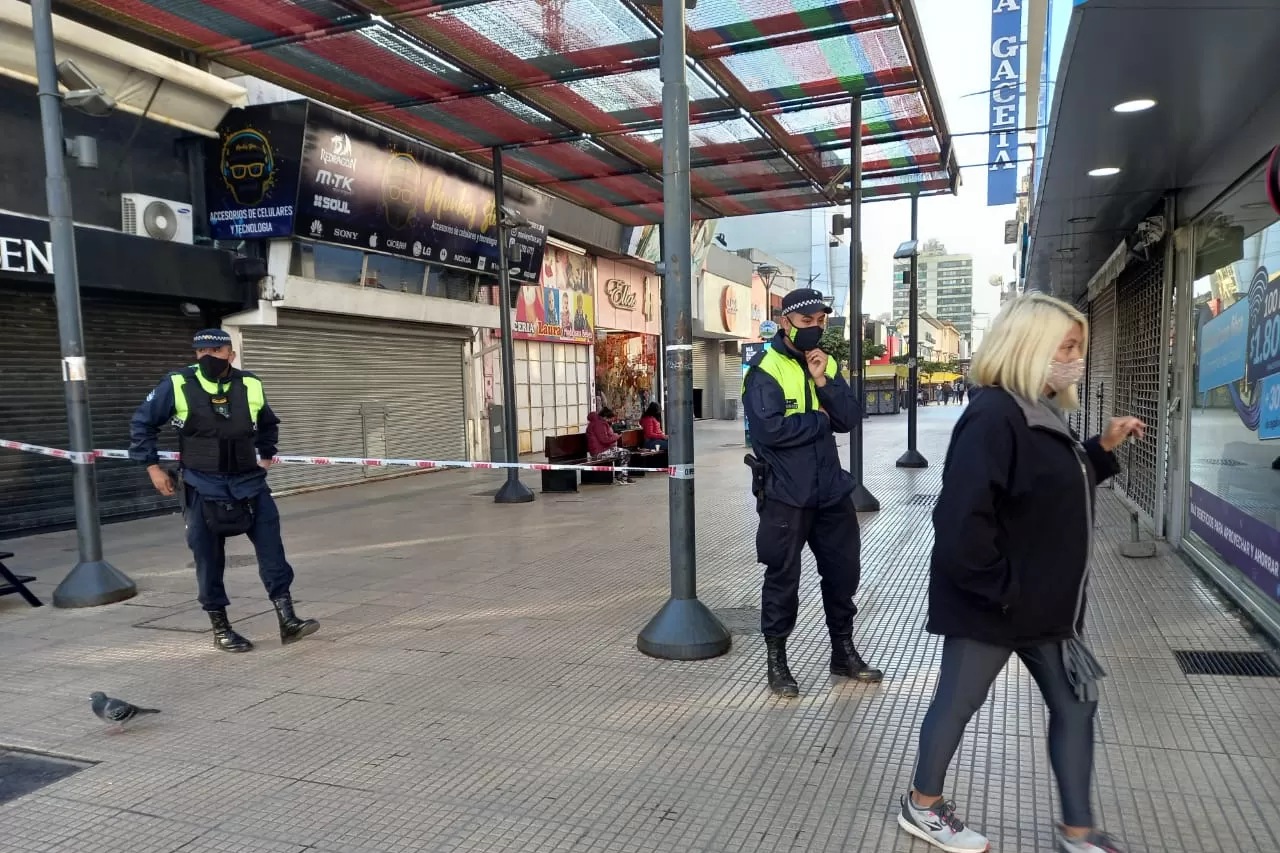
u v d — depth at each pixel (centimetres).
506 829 294
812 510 404
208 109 1022
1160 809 293
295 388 1195
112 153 960
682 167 468
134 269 916
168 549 812
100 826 304
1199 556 617
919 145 998
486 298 1598
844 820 293
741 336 3334
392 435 1386
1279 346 469
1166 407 728
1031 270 1256
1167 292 723
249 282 1073
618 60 737
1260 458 499
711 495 1130
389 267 1338
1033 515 241
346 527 929
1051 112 510
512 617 557
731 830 289
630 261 2267
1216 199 583
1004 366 241
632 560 721
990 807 300
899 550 727
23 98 855
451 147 1000
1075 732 257
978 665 259
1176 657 439
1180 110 492
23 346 880
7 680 454
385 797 319
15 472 873
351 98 833
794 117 902
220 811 312
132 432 488
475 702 411
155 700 423
